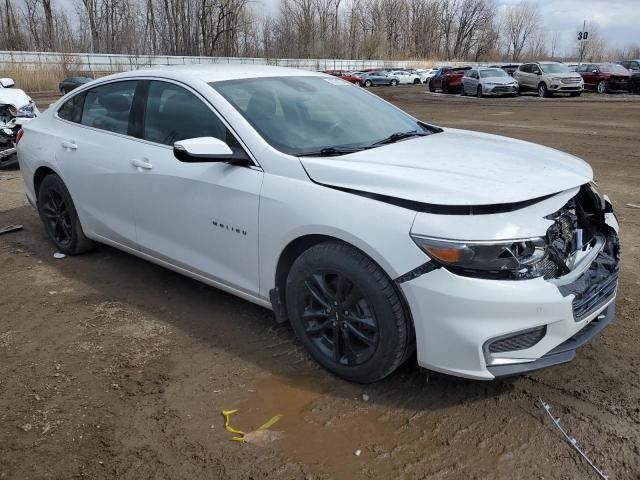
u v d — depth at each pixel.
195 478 2.46
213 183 3.45
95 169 4.28
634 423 2.76
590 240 3.13
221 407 2.93
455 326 2.59
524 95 27.88
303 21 62.03
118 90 4.30
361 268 2.80
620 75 26.78
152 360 3.36
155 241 3.98
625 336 3.57
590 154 10.11
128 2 49.12
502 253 2.56
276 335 3.63
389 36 79.81
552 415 2.83
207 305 4.05
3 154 8.67
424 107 21.80
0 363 3.34
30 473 2.49
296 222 3.01
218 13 53.03
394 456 2.58
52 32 41.97
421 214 2.65
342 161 3.06
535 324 2.62
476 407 2.90
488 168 2.98
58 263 4.88
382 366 2.87
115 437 2.71
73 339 3.61
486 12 90.75
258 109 3.54
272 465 2.53
